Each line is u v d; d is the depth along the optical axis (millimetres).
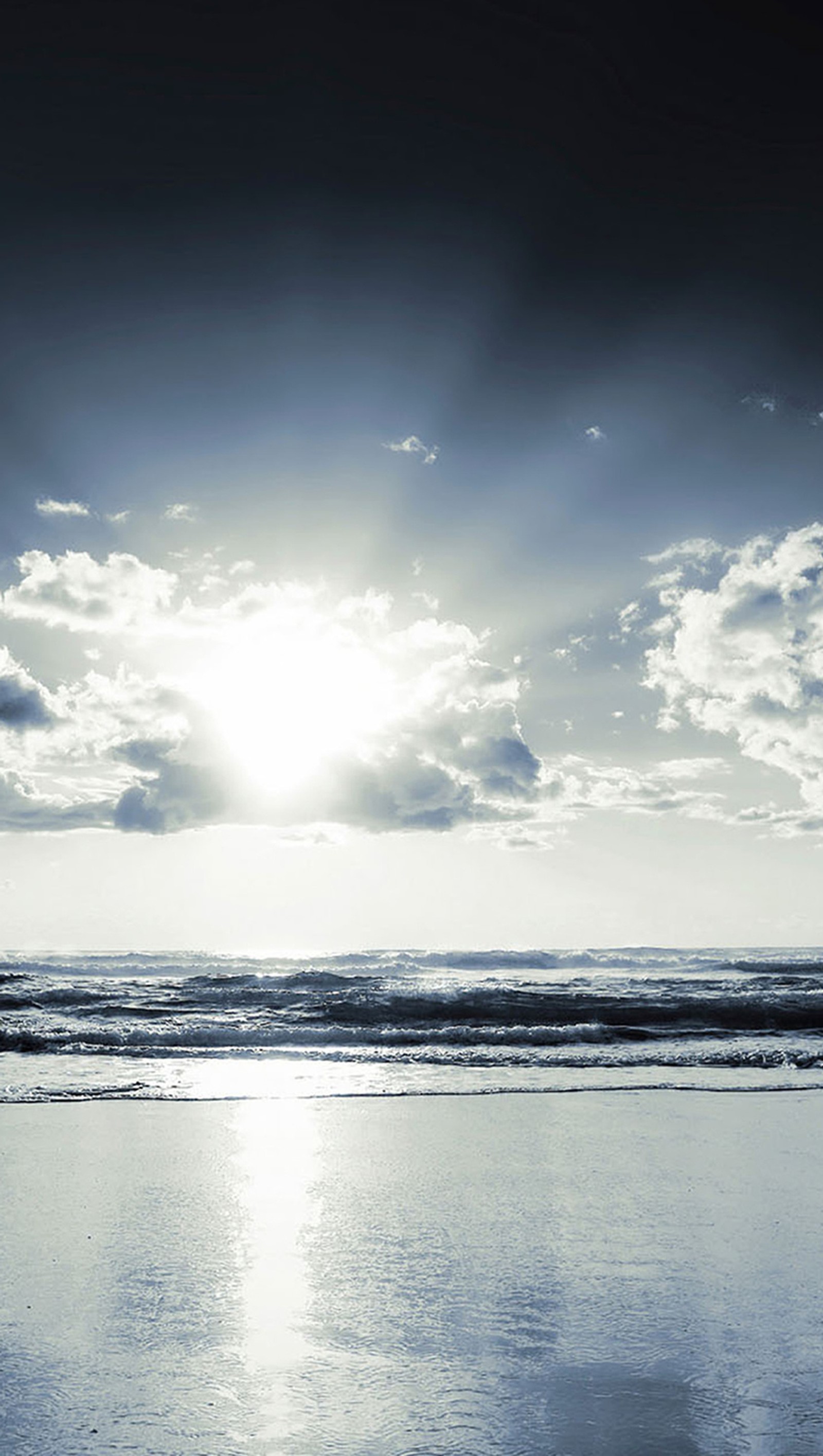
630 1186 7145
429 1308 4668
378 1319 4512
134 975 39562
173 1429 3387
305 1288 4949
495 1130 9375
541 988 29266
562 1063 14656
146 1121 9836
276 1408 3568
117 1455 3178
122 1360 4035
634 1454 3195
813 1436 3340
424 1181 7320
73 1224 6137
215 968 41531
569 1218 6297
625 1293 4871
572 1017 20422
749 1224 6133
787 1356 4086
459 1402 3621
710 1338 4285
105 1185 7160
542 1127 9547
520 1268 5285
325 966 44344
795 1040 17828
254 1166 7785
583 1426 3420
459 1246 5676
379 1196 6867
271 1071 13633
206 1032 17188
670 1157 8180
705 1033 18312
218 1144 8695
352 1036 17312
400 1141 8828
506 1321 4492
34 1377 3857
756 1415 3510
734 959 50062
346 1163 7910
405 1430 3383
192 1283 5031
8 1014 20531
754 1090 12000
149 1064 14305
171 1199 6781
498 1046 16797
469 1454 3199
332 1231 5996
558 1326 4422
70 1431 3369
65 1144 8648
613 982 31453
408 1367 3963
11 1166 7770
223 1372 3914
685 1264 5355
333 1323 4465
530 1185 7195
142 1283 5043
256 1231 5988
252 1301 4766
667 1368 3953
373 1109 10633
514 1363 4004
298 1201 6738
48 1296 4832
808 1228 6066
